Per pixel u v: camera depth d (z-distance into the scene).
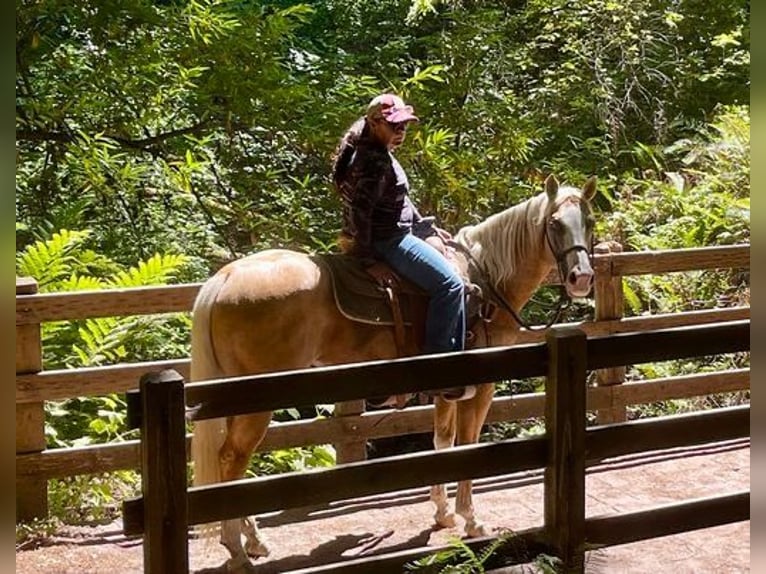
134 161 7.60
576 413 3.36
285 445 4.94
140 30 7.44
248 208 7.41
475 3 10.63
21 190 7.24
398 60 9.91
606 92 9.92
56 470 4.43
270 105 7.38
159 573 2.78
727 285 7.70
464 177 7.71
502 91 9.70
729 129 9.16
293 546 4.30
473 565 3.17
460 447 3.28
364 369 3.07
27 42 7.17
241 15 7.84
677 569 4.00
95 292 4.40
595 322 5.58
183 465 2.78
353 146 4.05
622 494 4.95
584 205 4.24
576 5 10.41
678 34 10.83
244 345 3.77
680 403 6.81
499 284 4.45
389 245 4.07
